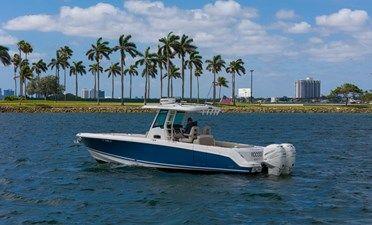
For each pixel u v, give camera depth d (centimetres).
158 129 2561
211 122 8775
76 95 17825
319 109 17062
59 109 12788
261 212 1716
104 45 15038
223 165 2389
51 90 18012
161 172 2481
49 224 1534
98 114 11850
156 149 2498
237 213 1697
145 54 14288
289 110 16150
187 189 2095
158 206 1791
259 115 13250
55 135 5206
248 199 1925
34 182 2258
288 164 2417
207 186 2159
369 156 3484
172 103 2628
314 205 1830
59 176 2422
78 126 6850
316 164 3005
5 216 1627
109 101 17325
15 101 14888
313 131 6525
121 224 1544
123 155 2606
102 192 2033
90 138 2686
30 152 3512
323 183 2298
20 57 16400
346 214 1689
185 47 13638
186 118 2555
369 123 9325
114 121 8344
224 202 1867
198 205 1806
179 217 1634
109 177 2369
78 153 3431
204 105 2619
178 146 2442
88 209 1734
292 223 1567
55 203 1825
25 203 1823
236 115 12938
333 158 3347
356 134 6019
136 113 12625
